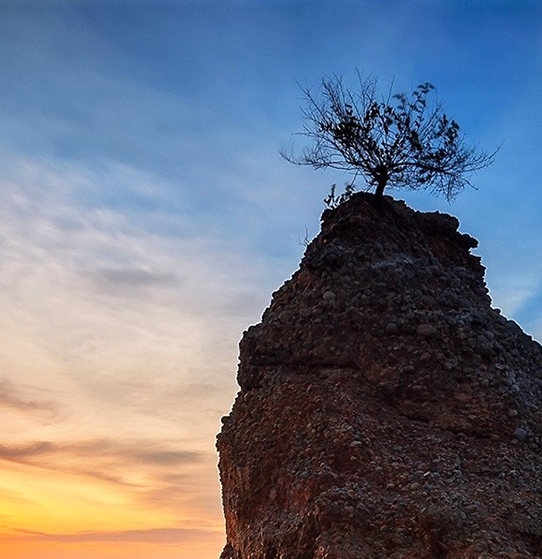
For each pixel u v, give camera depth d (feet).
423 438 33.88
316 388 35.53
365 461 32.63
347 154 44.88
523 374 37.45
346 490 31.04
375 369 35.91
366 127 44.75
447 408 34.88
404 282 38.55
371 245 40.40
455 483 31.65
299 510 31.96
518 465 32.96
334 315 37.45
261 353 38.22
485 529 29.37
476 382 35.45
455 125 45.60
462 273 42.14
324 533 30.01
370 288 38.11
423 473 32.01
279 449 34.68
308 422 34.50
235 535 35.86
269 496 34.14
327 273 39.04
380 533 29.96
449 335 36.65
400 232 42.39
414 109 45.03
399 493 31.40
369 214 42.11
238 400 38.29
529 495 31.55
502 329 38.86
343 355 36.50
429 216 44.75
